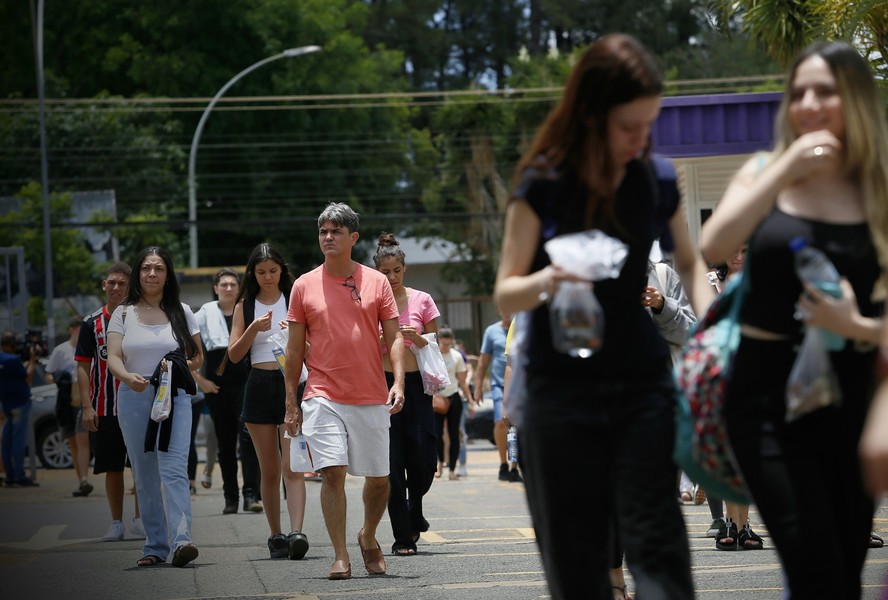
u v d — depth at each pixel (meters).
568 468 10.52
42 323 96.88
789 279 10.18
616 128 10.26
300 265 119.88
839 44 10.43
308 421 20.78
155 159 111.06
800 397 9.78
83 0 111.56
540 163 10.45
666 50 141.50
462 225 119.81
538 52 147.75
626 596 16.08
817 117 10.30
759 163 10.61
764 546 23.17
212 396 33.22
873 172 10.15
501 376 39.53
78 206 101.31
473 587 19.08
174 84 110.62
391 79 127.75
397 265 24.70
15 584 20.84
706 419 10.50
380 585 19.67
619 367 10.55
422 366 24.05
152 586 20.28
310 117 116.25
